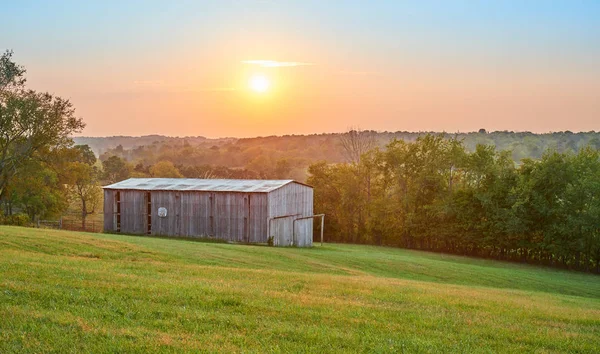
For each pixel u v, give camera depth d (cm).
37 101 6506
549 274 6253
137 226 6128
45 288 1614
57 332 1250
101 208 11781
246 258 3578
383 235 9194
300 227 6341
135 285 1752
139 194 6125
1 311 1365
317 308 1672
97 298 1560
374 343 1359
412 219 8600
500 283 4444
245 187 5931
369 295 2025
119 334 1268
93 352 1155
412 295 2116
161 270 2292
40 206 8012
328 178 9644
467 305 1988
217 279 2142
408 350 1331
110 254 2991
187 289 1761
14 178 7338
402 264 4659
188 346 1229
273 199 5753
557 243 7112
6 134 6406
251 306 1620
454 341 1437
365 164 9438
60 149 7494
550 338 1548
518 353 1387
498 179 7750
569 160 7438
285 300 1742
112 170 14900
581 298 3391
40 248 2905
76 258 2531
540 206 7238
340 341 1357
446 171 8638
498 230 7600
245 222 5703
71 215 10644
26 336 1212
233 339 1310
